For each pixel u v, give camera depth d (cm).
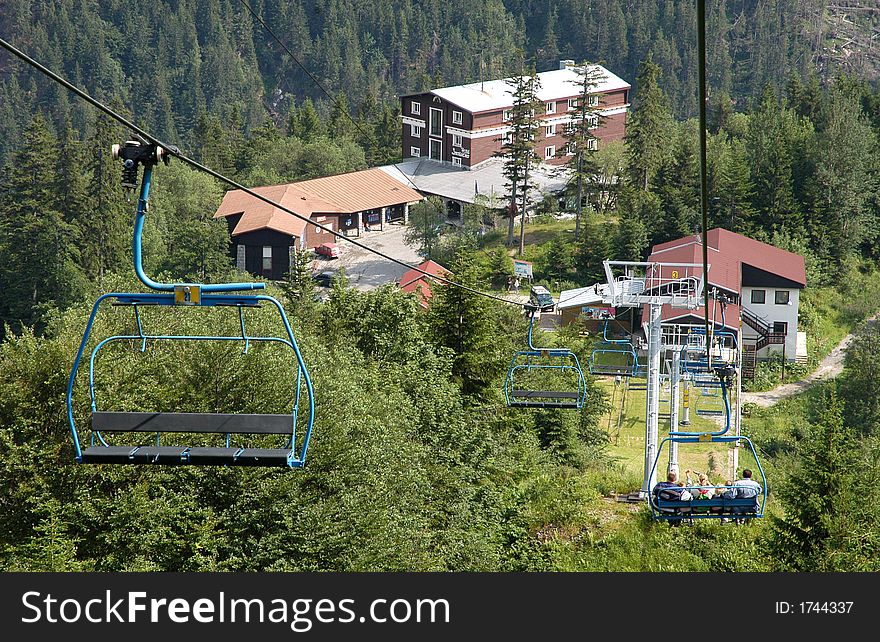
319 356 4778
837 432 3766
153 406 3966
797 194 12800
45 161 12731
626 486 4881
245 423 1692
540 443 5872
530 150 12925
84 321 5175
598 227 12500
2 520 3597
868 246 12812
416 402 5294
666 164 13088
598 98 16162
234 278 11669
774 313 9894
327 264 13112
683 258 9719
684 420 5812
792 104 16738
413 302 6444
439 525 4425
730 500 2900
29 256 11994
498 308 7944
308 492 3731
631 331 10025
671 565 3841
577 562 4025
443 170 15688
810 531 3684
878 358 8744
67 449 3678
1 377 3822
